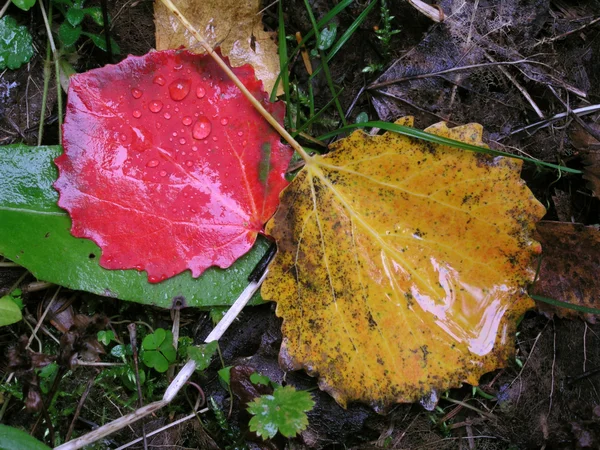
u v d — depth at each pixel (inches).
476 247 6.3
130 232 6.3
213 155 6.4
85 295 6.8
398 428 6.7
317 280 6.3
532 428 6.8
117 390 6.6
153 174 6.3
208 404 6.7
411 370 6.3
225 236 6.4
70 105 6.2
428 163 6.3
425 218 6.3
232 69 6.3
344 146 6.3
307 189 6.3
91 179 6.3
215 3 6.7
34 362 5.9
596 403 6.8
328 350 6.3
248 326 6.9
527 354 6.9
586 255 6.9
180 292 6.4
